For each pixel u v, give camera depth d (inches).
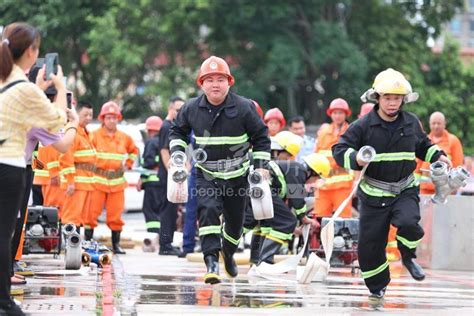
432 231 1013.8
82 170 1027.9
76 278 743.1
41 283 700.0
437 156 669.3
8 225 496.1
